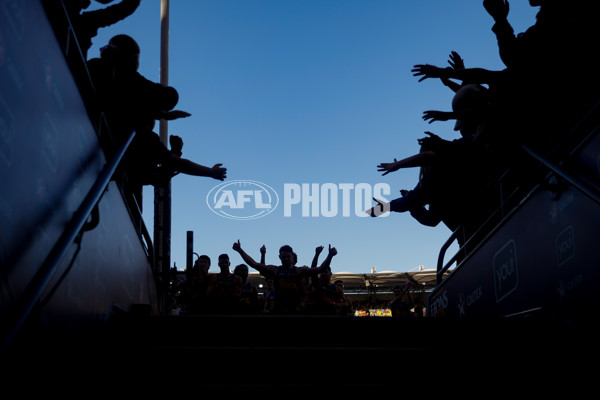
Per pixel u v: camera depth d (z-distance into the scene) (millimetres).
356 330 4754
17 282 3000
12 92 2939
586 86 5211
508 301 6422
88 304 4336
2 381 2719
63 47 3801
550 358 4309
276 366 4219
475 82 5855
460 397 3920
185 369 4160
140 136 5707
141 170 6094
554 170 4734
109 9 5004
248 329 4723
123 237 5672
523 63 5445
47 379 3402
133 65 5594
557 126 5629
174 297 9086
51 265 3119
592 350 4328
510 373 4172
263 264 8930
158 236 8680
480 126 6391
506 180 6988
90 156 4535
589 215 4629
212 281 8469
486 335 4727
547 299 5402
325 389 3846
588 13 4902
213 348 4207
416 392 3896
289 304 8688
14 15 2961
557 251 5215
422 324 4758
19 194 3035
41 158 3377
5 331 2551
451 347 4629
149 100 5617
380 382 4211
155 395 3732
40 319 3256
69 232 3459
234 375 4180
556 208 5238
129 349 4152
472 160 6691
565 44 5137
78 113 4172
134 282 6336
